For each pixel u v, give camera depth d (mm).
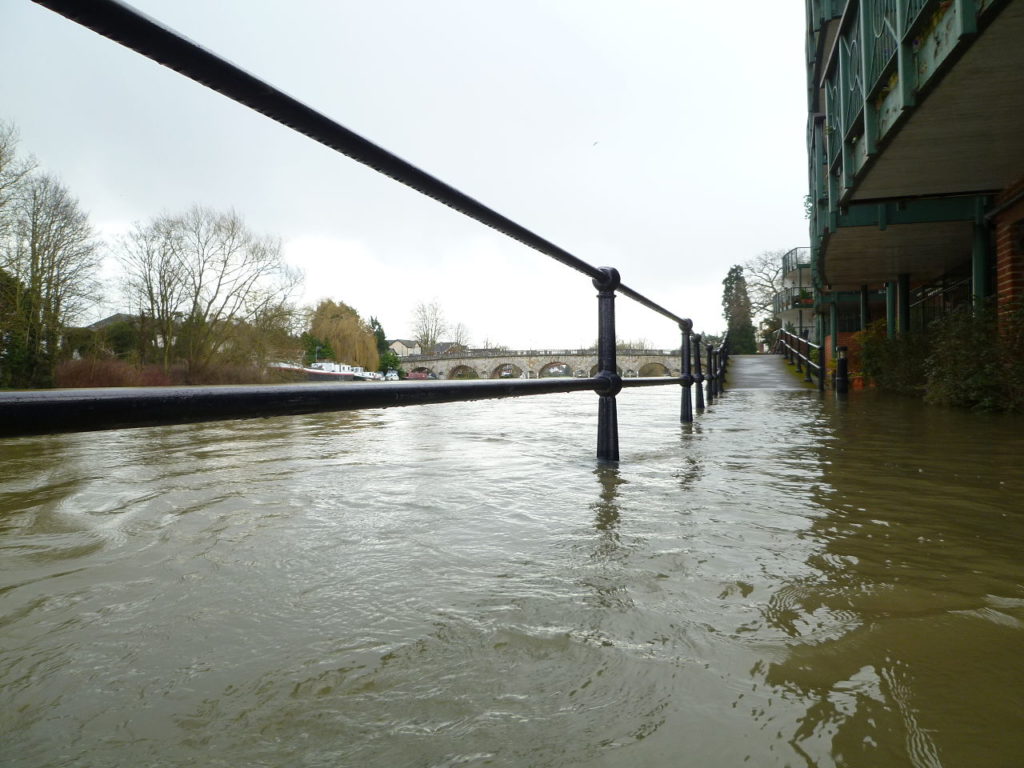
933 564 1184
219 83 935
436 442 3285
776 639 851
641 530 1441
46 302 24578
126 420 706
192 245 33062
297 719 673
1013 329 5711
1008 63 4496
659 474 2264
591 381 2350
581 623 909
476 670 774
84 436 3625
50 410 626
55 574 1120
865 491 1925
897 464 2523
